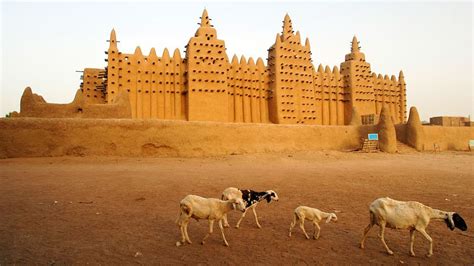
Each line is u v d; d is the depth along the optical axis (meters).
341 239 7.59
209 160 26.52
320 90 52.78
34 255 6.45
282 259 6.37
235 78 46.44
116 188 13.84
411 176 18.33
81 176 17.02
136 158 25.42
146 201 11.62
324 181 16.36
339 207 10.77
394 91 59.25
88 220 9.09
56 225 8.57
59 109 27.98
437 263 6.17
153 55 41.81
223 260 6.30
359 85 53.81
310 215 7.64
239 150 30.42
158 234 7.94
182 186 14.45
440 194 12.97
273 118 47.38
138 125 26.52
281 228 8.56
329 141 37.00
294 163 26.59
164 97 41.69
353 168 22.73
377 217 6.73
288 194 12.99
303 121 48.12
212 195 12.59
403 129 41.00
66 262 6.13
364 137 39.25
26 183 14.73
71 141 24.53
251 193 8.76
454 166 24.38
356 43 56.72
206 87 41.91
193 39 42.16
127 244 7.18
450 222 6.39
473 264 6.10
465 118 48.94
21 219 9.08
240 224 9.00
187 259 6.36
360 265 6.09
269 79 48.97
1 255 6.42
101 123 25.44
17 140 23.31
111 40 39.53
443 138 41.25
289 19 50.03
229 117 45.41
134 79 40.38
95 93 42.44
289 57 48.31
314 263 6.17
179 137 27.88
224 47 43.69
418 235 7.85
